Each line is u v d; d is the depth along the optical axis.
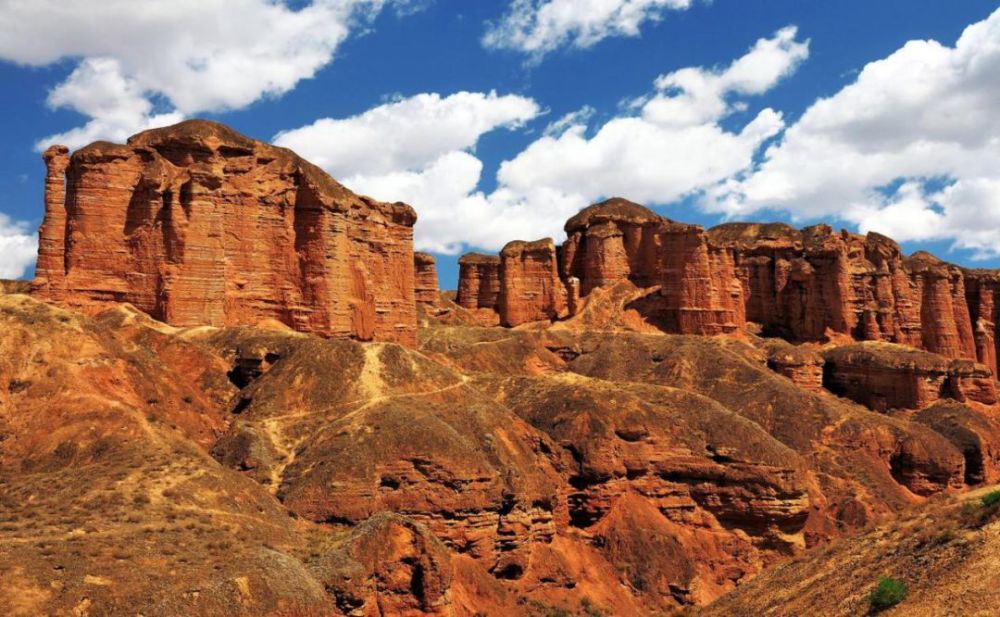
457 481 69.50
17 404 63.16
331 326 95.75
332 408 79.69
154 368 76.25
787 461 85.50
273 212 97.06
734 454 85.81
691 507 85.25
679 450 86.75
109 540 46.47
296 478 68.38
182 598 41.28
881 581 40.69
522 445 80.25
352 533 53.56
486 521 70.12
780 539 84.38
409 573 51.22
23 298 72.62
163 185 91.88
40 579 40.38
